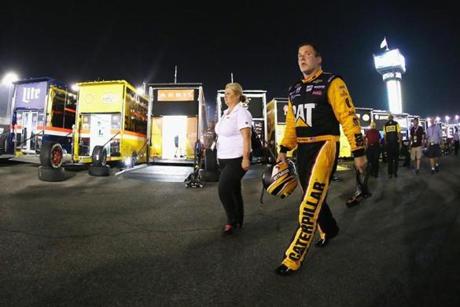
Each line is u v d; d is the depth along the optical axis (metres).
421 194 6.07
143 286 2.19
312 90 2.64
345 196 6.03
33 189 6.10
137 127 13.20
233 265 2.60
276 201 5.62
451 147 26.41
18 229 3.44
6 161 11.25
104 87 11.29
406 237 3.38
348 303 1.99
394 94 63.78
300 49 2.76
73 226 3.65
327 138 2.59
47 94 12.05
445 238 3.31
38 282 2.21
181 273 2.42
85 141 11.25
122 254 2.81
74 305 1.91
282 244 3.16
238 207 3.69
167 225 3.83
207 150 8.21
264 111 15.13
